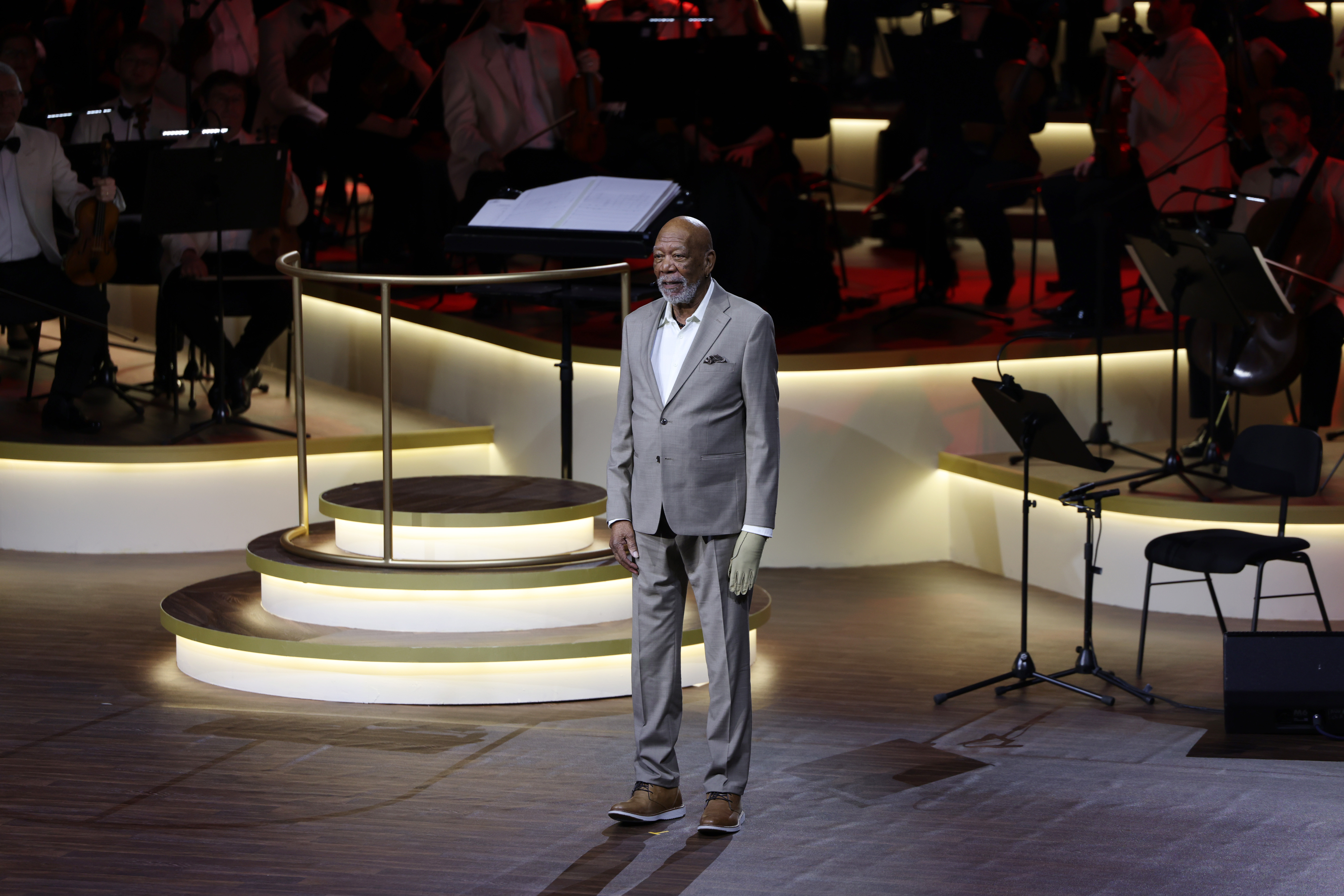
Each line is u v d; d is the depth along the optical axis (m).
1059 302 24.47
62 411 20.50
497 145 23.92
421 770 12.84
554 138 24.23
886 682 15.45
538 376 20.58
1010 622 17.62
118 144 21.14
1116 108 22.33
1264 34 23.89
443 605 14.76
